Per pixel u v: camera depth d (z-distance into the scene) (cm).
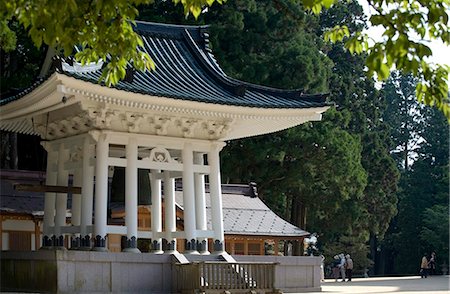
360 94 7394
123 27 1508
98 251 2888
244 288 2989
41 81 2744
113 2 1370
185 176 3164
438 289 4175
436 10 1145
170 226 3253
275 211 6331
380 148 7475
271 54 5675
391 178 7594
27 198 4012
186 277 2952
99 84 2759
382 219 7531
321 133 5753
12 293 2777
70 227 3091
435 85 1208
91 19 1463
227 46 5578
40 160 5412
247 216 4947
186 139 3175
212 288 2917
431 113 10306
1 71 4884
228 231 4725
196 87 3203
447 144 9844
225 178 5753
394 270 9994
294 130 5616
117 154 3250
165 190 3284
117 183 3216
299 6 5753
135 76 3123
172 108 3005
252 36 5628
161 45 3441
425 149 10019
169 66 3328
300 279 3559
